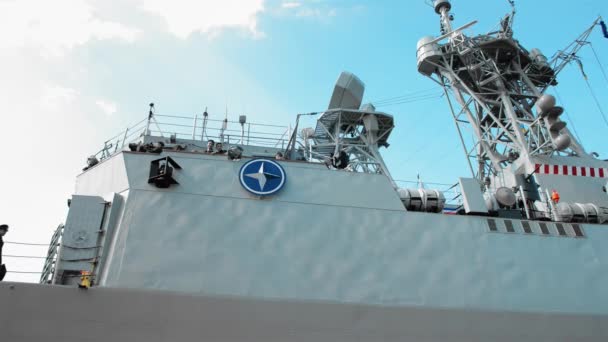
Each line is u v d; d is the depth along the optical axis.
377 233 11.33
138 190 10.87
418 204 12.54
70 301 8.85
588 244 12.30
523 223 12.30
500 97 20.45
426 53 22.38
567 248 12.12
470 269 11.35
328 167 12.31
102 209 10.66
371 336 9.85
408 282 10.91
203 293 9.55
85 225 10.37
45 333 8.55
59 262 9.88
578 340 10.83
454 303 10.88
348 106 24.28
